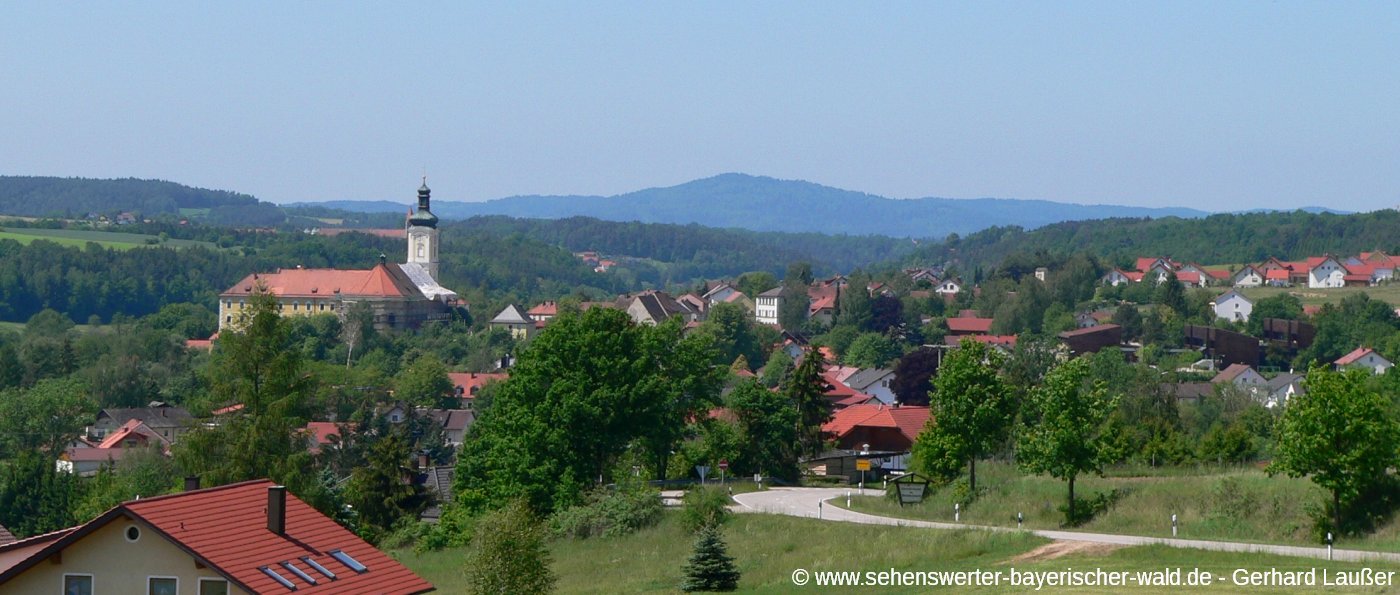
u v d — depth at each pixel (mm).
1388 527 56969
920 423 108000
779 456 99188
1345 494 57562
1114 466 84062
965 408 74500
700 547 56688
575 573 65250
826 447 107312
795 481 98250
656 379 87625
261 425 81312
